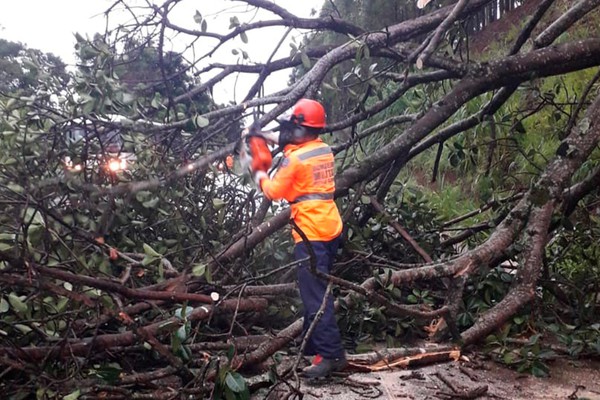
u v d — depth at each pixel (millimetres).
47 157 3670
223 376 2932
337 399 3314
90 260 3289
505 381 3723
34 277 2975
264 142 3459
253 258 4516
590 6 5070
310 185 3467
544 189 4301
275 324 4453
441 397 3383
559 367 4016
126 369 3479
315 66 4551
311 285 3490
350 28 5113
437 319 4512
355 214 5344
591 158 7234
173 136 4219
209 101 4852
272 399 3299
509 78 5008
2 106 3830
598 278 4840
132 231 4125
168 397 3002
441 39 4727
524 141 8359
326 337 3422
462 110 9594
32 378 2932
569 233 5336
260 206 4688
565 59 4910
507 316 4141
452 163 5773
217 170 4219
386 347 4402
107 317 3301
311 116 3496
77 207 3584
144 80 4543
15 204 3359
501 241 4301
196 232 4180
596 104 4602
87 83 3752
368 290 3668
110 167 3949
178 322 3102
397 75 5258
